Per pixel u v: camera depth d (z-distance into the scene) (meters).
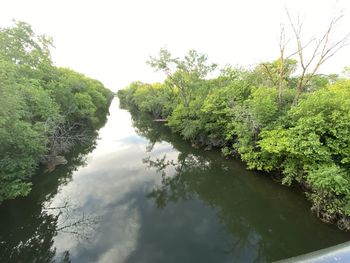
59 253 9.43
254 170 17.02
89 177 17.28
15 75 17.03
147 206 13.23
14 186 11.12
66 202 13.48
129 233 10.72
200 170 19.19
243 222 11.73
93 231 10.80
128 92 79.06
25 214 12.34
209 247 9.83
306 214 11.38
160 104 44.03
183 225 11.43
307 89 18.81
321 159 10.86
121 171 18.75
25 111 14.36
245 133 16.11
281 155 13.84
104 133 33.97
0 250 9.73
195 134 24.88
